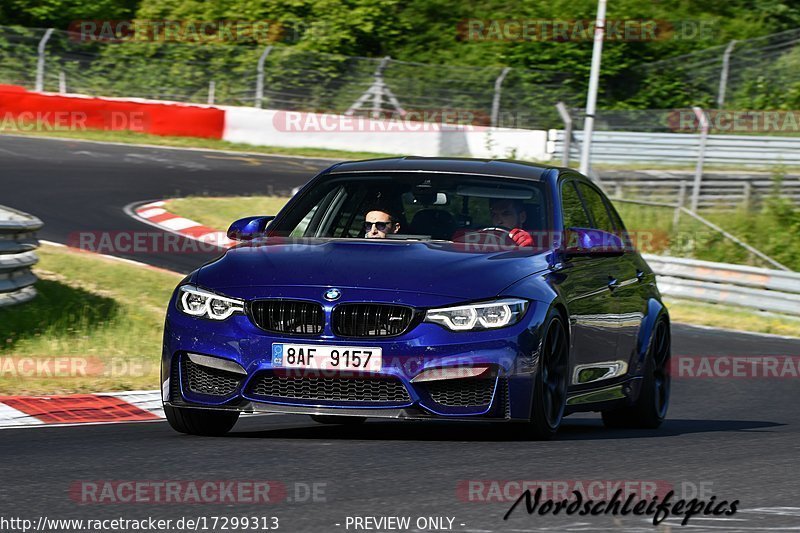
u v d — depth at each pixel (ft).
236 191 251.80
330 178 82.17
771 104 382.83
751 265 245.04
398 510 49.37
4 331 111.86
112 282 145.07
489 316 66.33
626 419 90.17
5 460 61.05
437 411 65.51
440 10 420.36
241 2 397.80
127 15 401.29
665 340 93.81
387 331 65.72
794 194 287.89
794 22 432.25
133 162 280.10
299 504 50.19
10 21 393.09
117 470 57.88
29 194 223.30
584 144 250.37
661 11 420.77
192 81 359.87
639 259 93.04
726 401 111.04
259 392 66.85
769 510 51.72
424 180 80.12
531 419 68.33
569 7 410.93
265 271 69.05
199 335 67.82
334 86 357.41
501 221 76.79
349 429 78.74
